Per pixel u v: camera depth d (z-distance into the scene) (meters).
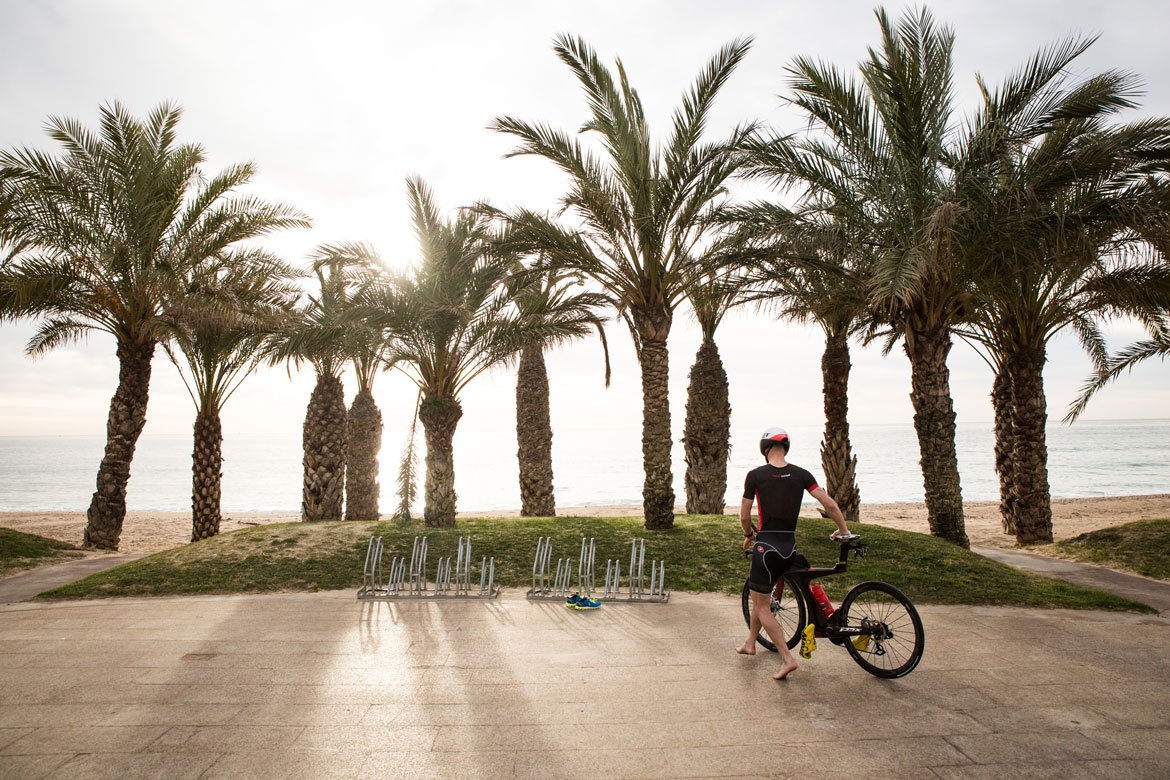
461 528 12.20
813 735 4.04
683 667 5.34
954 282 11.64
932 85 10.88
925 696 4.66
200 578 8.98
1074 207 10.24
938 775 3.54
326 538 11.07
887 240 11.59
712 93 11.88
